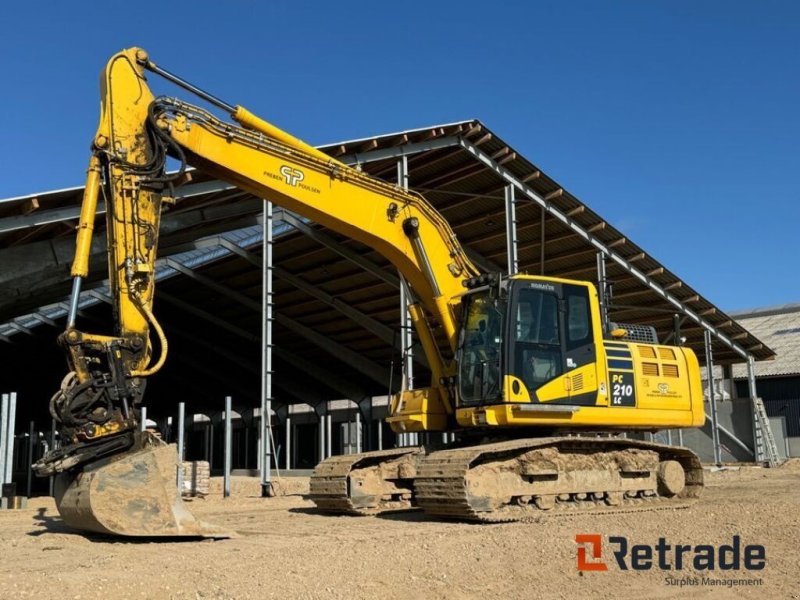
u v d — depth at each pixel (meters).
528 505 13.42
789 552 9.48
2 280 20.16
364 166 23.44
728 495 18.41
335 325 35.34
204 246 27.20
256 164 12.34
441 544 9.88
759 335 54.16
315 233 26.86
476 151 23.97
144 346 10.59
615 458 14.56
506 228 26.53
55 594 7.13
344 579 7.88
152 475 10.34
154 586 7.46
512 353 13.14
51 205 17.97
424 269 14.19
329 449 32.12
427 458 13.16
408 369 21.75
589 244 28.28
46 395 52.22
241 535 11.27
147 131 11.23
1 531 12.29
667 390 15.25
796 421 45.56
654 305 32.66
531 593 7.62
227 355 42.22
